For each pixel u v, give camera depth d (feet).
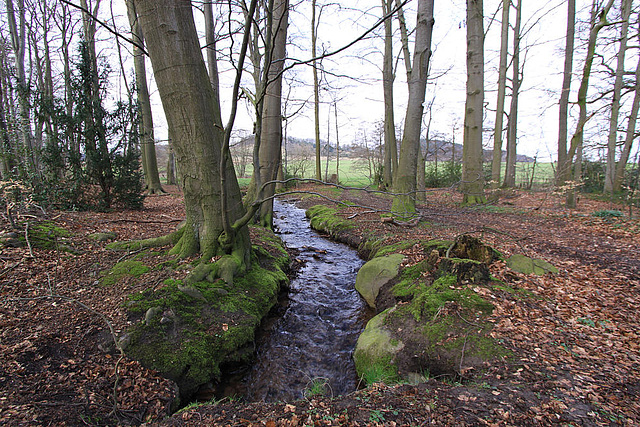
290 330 16.85
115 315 12.90
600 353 10.86
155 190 52.65
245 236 18.66
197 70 15.88
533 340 11.80
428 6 29.14
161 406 10.22
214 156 16.92
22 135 29.27
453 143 91.66
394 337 13.58
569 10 37.86
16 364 9.88
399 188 31.73
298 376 13.44
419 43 29.73
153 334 12.59
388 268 19.76
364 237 29.50
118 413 9.42
